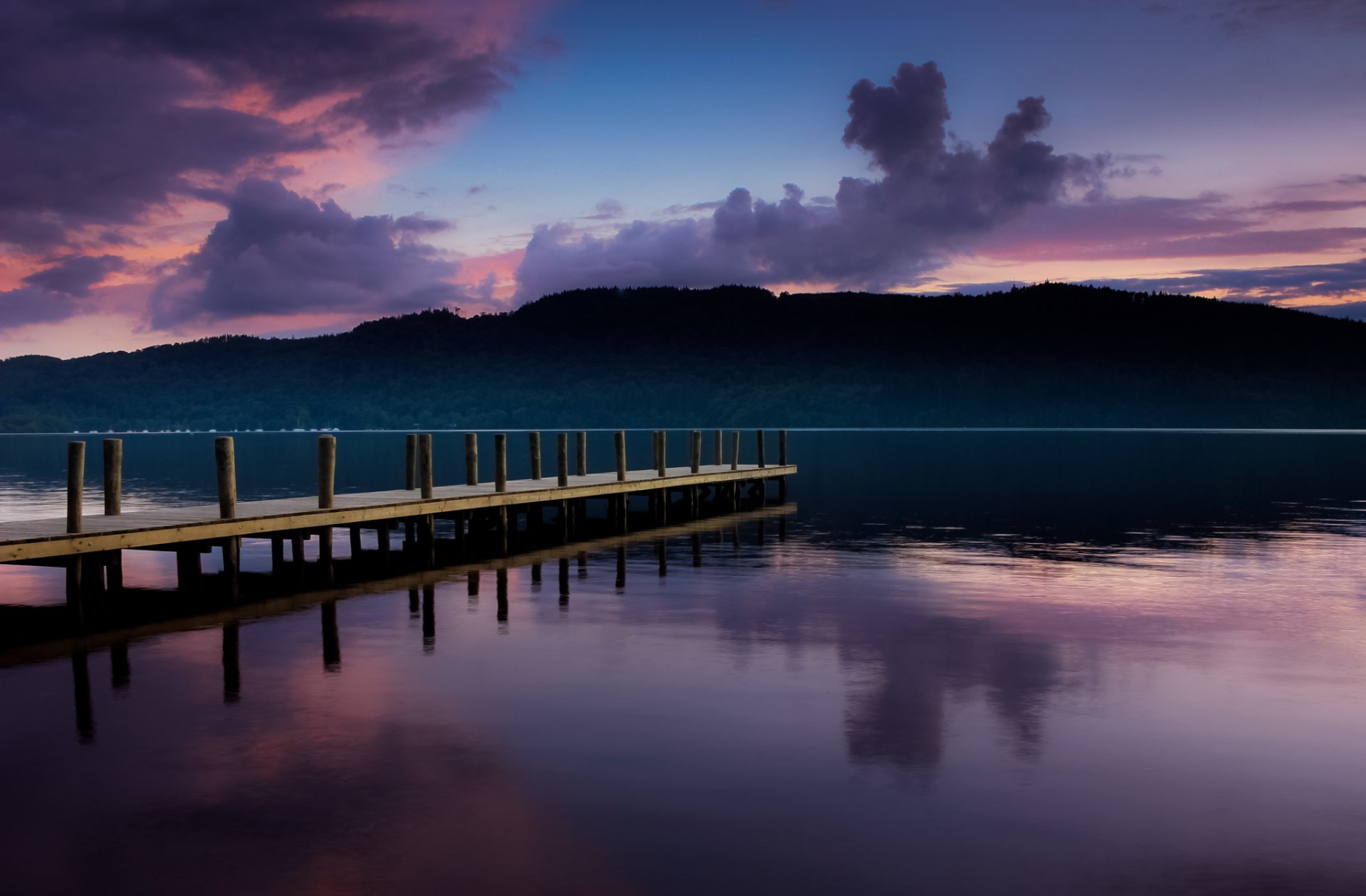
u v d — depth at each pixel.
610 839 6.77
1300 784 7.72
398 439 156.00
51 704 9.91
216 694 10.23
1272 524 26.50
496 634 13.05
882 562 19.66
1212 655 11.80
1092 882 6.20
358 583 17.27
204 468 59.44
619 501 25.28
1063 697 10.03
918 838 6.78
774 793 7.54
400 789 7.63
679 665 11.34
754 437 148.25
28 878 6.27
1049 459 67.19
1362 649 12.11
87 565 14.34
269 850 6.63
